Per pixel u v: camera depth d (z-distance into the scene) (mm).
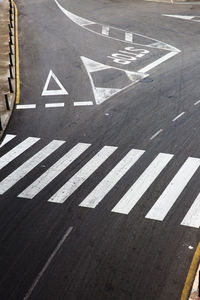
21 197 16109
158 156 18297
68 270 12859
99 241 13922
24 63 28891
